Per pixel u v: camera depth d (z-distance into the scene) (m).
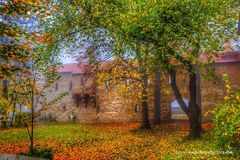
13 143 17.38
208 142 14.17
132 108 31.48
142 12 12.05
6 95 11.09
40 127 26.73
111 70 22.78
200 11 12.66
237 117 7.61
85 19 14.62
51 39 14.34
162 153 13.14
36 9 8.17
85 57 18.55
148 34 12.58
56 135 20.77
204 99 28.95
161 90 29.72
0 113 12.47
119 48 13.34
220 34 13.70
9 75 8.35
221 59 28.53
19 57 8.20
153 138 18.69
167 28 12.02
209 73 16.34
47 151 10.70
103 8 13.62
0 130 24.03
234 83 28.09
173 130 22.30
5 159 9.31
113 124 30.20
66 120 36.03
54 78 13.14
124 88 26.39
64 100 36.72
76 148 15.73
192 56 13.41
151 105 30.23
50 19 14.38
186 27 12.72
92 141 18.45
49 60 13.89
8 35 7.88
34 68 11.59
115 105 32.47
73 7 14.00
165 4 11.83
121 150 14.87
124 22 12.23
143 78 23.38
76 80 36.03
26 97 11.56
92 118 33.91
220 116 8.02
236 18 15.62
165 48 12.79
